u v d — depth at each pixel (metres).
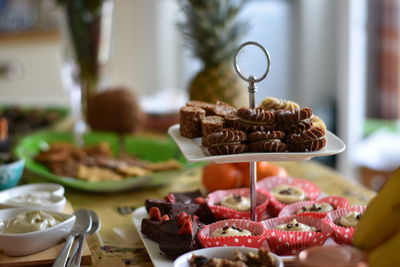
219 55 1.76
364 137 3.13
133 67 3.66
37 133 2.06
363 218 0.81
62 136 2.07
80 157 1.78
